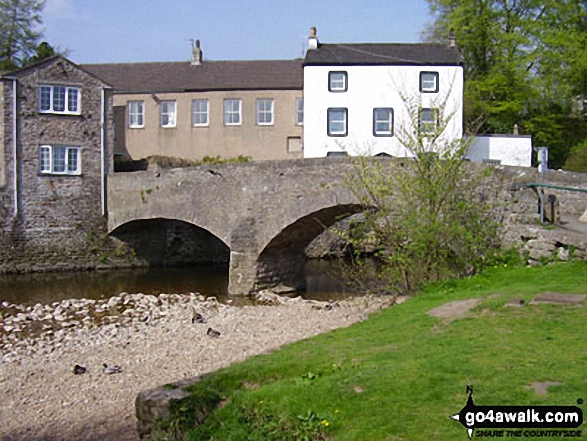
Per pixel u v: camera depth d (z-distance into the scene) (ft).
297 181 79.20
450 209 58.29
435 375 28.78
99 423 39.37
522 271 53.72
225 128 130.52
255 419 27.71
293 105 129.08
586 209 62.34
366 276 83.20
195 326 64.08
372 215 62.59
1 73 107.14
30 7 163.63
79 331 64.90
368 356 33.58
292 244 87.61
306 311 69.77
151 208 97.91
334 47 127.03
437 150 61.98
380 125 120.67
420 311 44.45
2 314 74.95
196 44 139.85
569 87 133.90
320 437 25.48
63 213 105.40
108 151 108.27
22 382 47.93
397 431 24.36
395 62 119.85
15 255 102.73
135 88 133.59
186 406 29.71
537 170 62.64
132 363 51.75
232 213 86.07
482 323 37.96
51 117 104.58
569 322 36.27
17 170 102.58
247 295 83.66
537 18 136.26
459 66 119.75
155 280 98.27
